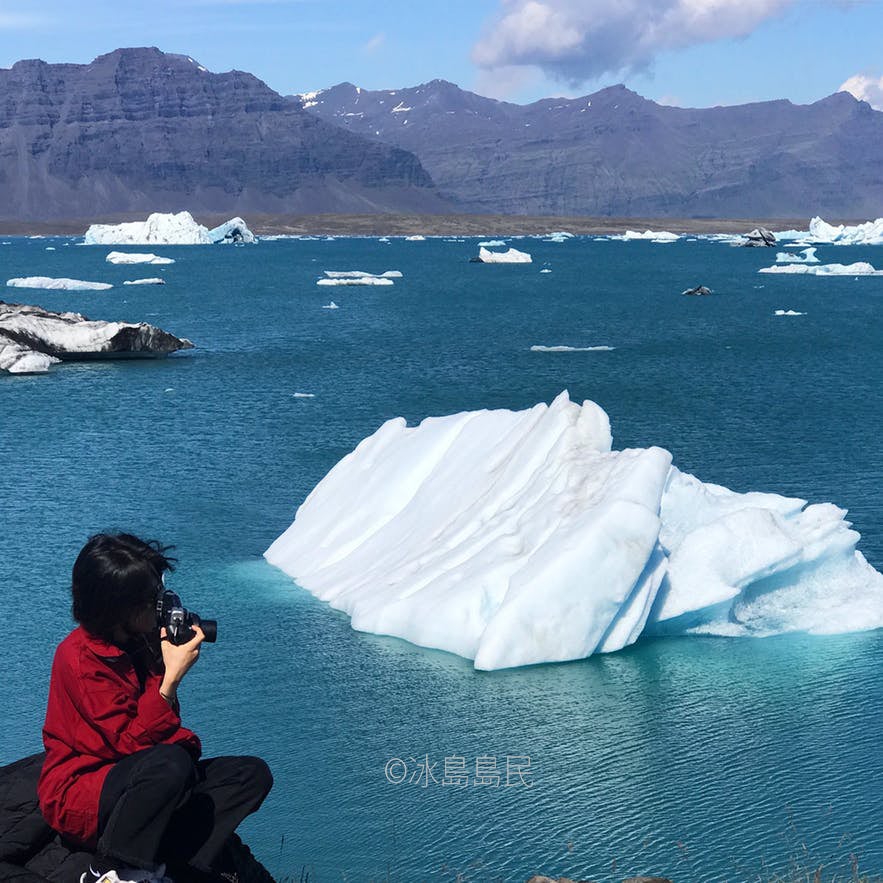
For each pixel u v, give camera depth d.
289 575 21.30
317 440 36.34
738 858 10.97
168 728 5.23
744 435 37.00
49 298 106.94
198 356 61.38
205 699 15.41
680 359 60.50
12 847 5.57
